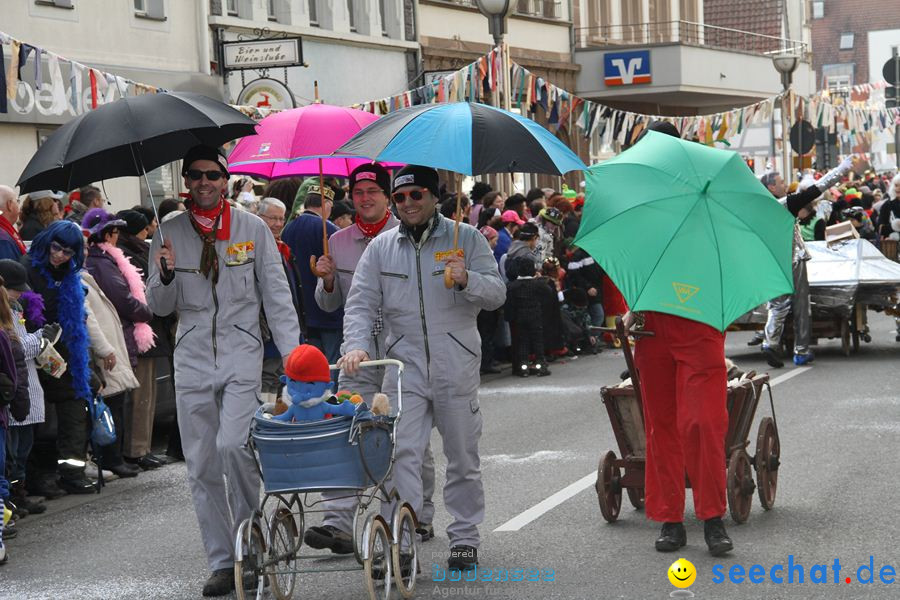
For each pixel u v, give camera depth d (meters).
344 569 8.66
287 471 8.53
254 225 9.54
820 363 21.59
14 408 11.43
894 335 25.62
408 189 9.43
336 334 14.10
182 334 9.48
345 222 16.09
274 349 13.24
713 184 9.72
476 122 9.05
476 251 9.59
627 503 11.73
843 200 36.16
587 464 13.53
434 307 9.50
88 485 13.57
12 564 10.64
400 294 9.52
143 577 9.97
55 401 13.30
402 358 9.53
